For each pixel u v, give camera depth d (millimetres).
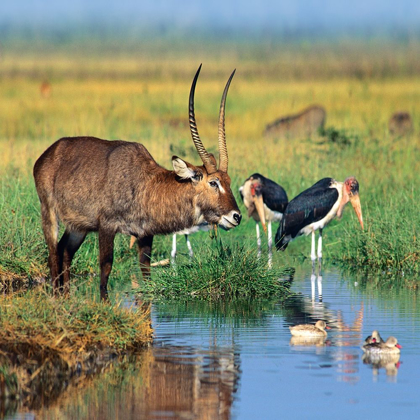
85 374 23281
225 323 28828
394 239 40062
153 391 21859
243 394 21469
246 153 58438
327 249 43562
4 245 36688
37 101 113250
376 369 23453
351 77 189750
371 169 53812
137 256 40281
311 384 22172
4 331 24141
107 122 81500
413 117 91750
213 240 40312
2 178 44625
